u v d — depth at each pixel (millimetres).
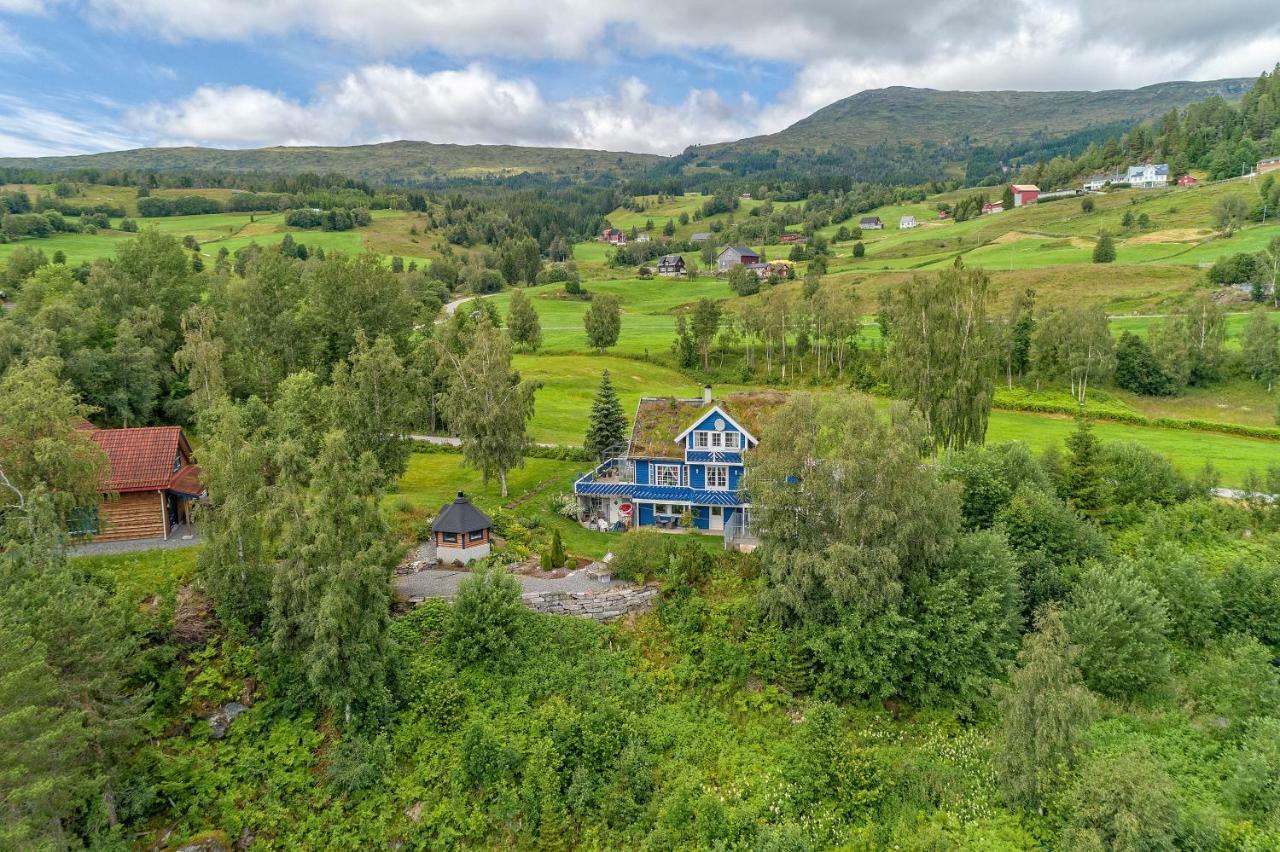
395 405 47094
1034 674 26375
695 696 33250
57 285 66188
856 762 28812
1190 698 33344
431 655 33312
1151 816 23234
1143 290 129875
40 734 20844
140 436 41188
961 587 34906
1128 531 45906
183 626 31297
